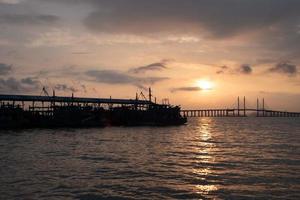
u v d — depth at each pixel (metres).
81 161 76.25
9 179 55.59
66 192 48.31
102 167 68.00
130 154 89.88
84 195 47.00
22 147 105.75
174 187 51.16
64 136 152.62
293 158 80.06
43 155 86.44
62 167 67.56
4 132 175.12
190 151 96.81
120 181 54.97
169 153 92.06
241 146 110.56
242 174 60.31
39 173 60.94
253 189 49.84
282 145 112.94
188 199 45.25
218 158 80.88
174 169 65.69
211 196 46.50
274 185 52.16
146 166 69.38
